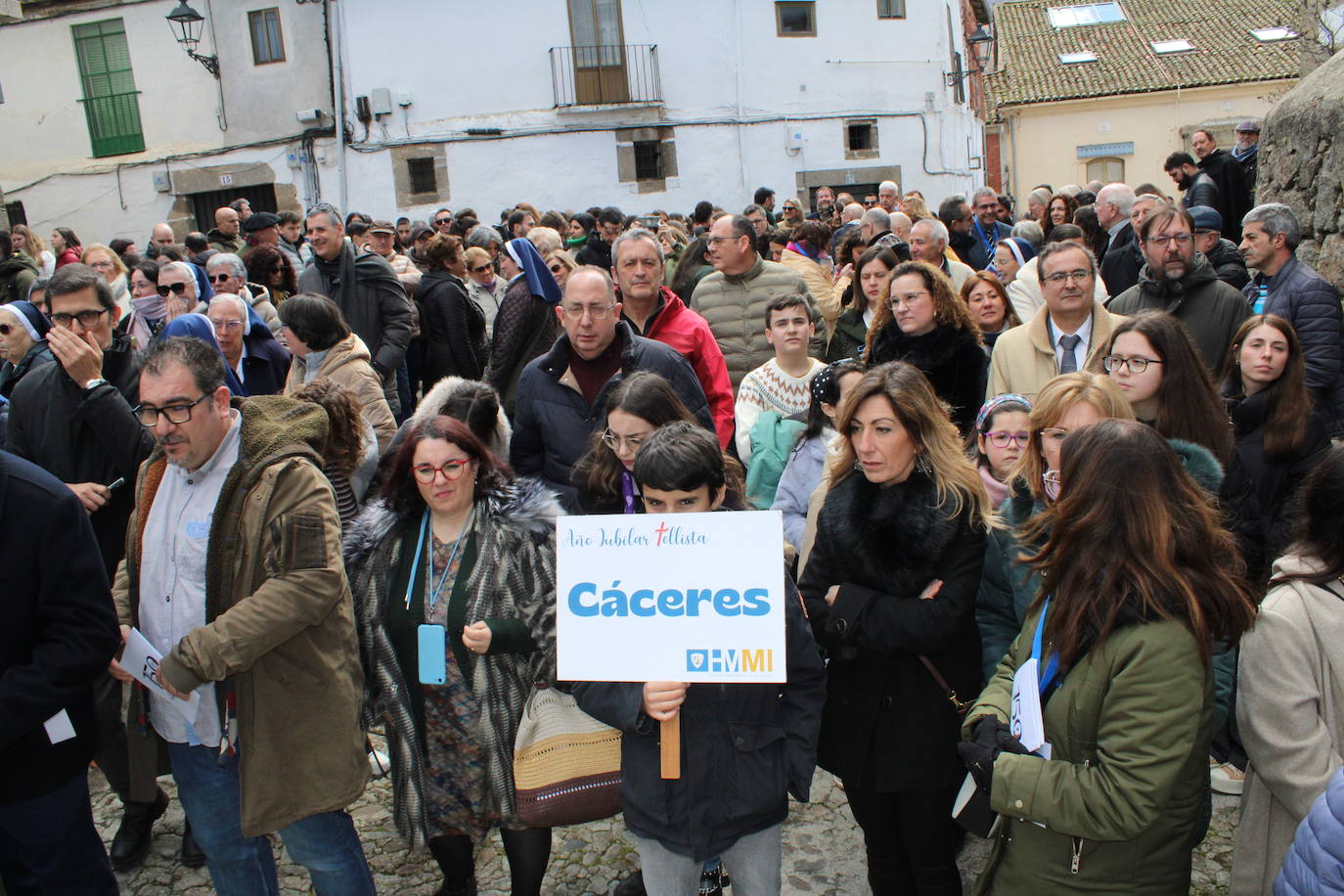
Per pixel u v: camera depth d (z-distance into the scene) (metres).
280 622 2.32
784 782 2.26
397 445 2.83
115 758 2.93
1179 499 1.86
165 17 16.81
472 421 3.50
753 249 5.13
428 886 3.19
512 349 5.21
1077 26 30.56
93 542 2.37
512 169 17.14
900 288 4.08
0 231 6.69
